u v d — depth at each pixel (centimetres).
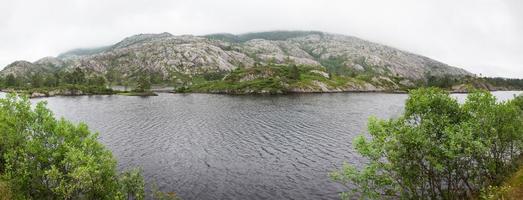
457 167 3034
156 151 6519
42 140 3275
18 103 3459
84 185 2923
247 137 7806
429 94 3141
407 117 3130
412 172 3006
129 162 5784
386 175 3225
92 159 2992
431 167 3064
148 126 9369
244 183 4841
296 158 6044
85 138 3366
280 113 11969
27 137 3353
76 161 2948
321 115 11394
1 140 3173
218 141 7400
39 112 3444
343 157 6078
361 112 12194
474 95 3191
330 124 9506
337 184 4772
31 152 3086
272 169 5444
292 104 15250
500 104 3175
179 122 10050
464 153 2870
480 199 3172
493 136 3062
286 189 4625
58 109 13675
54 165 2941
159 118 10919
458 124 3066
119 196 3272
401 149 2944
